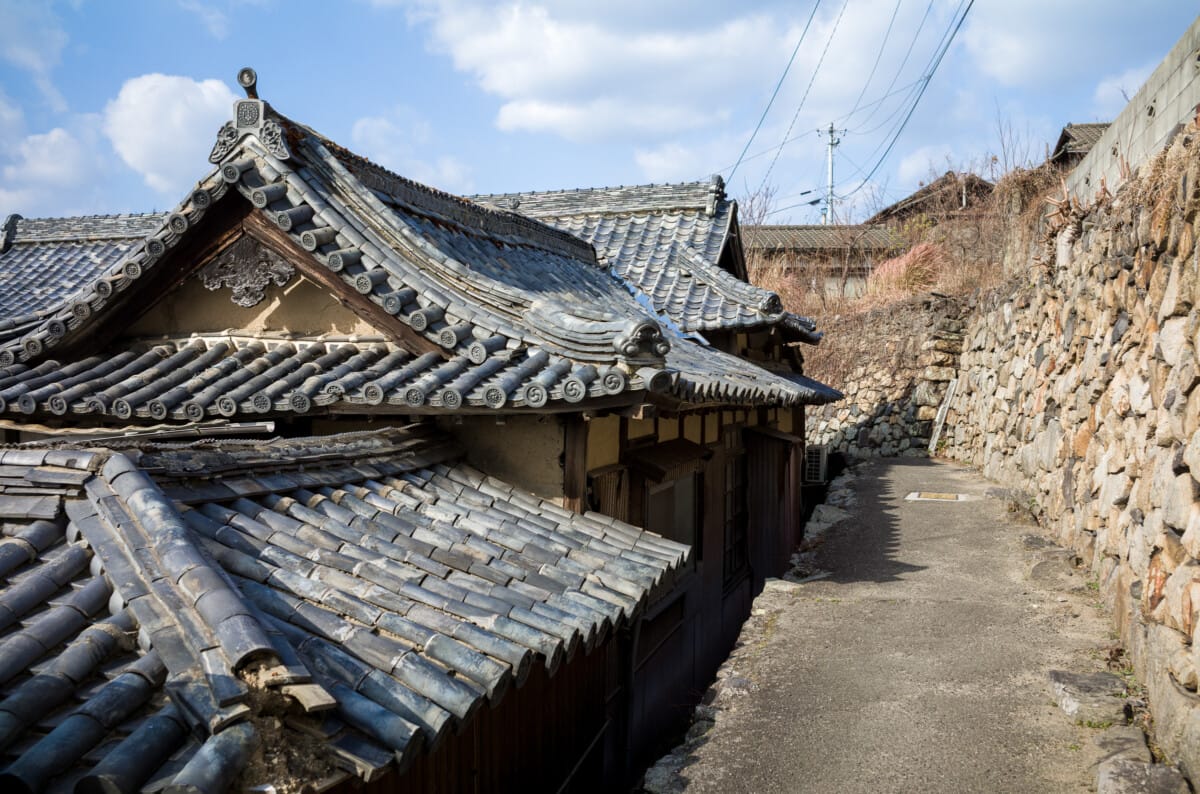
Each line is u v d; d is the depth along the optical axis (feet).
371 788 10.49
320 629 10.61
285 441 15.92
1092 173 32.48
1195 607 14.28
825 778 15.69
